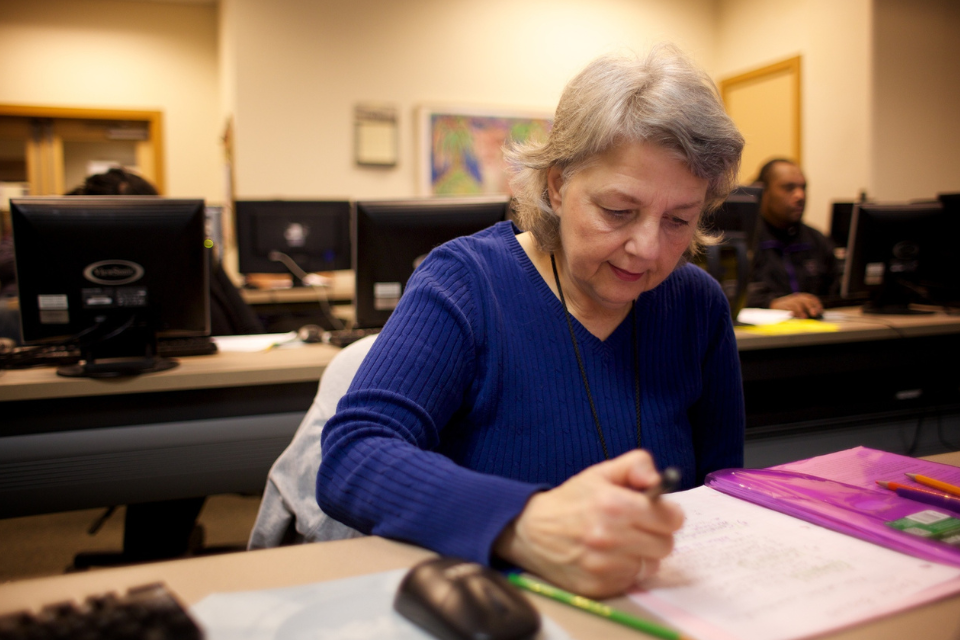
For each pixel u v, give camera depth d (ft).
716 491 2.57
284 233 12.48
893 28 14.35
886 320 7.59
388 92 16.03
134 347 5.63
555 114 2.83
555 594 1.77
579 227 2.64
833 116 15.11
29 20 18.71
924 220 8.18
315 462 3.44
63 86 19.10
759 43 17.19
